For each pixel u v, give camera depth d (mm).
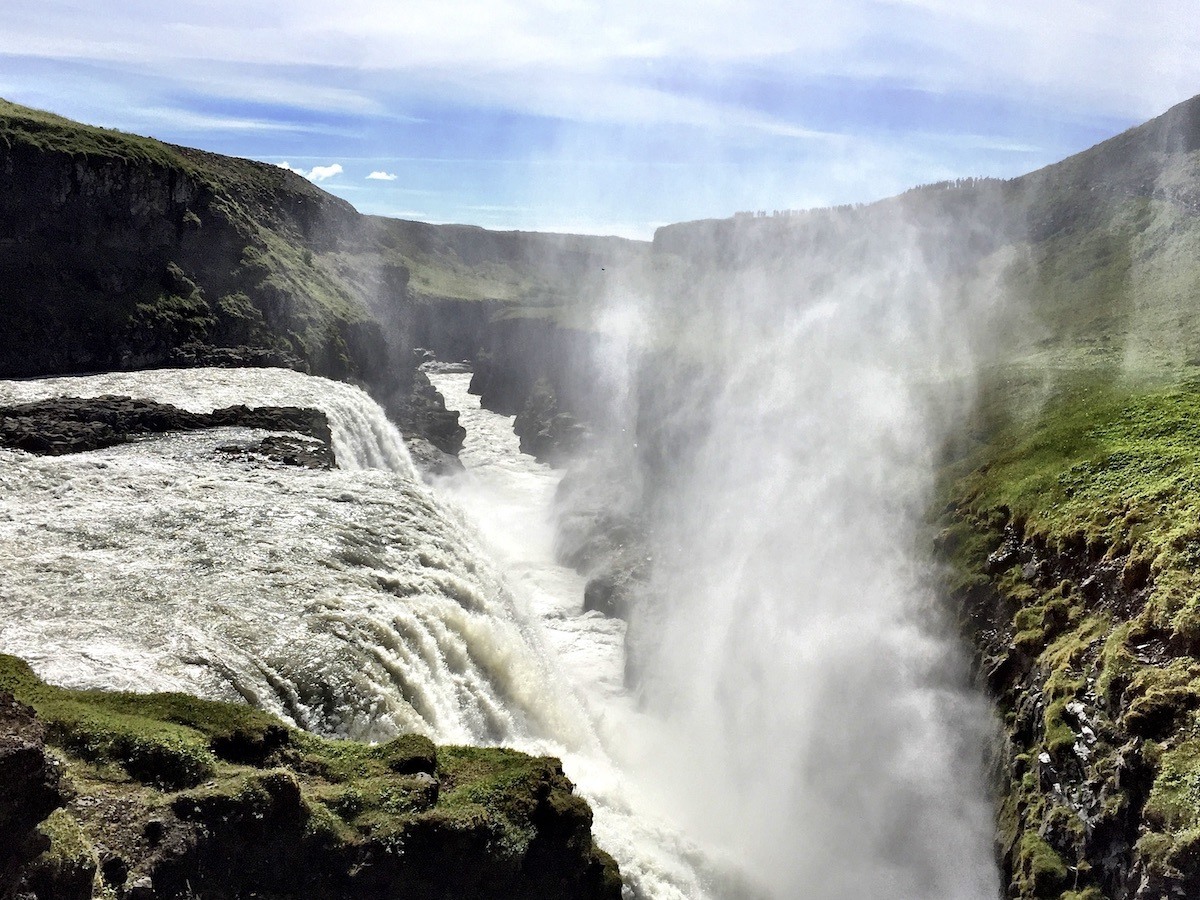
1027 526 36406
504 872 19266
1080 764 26531
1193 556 27625
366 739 23625
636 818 30156
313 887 17094
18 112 75500
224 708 19828
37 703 18219
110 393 58562
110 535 31891
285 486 40344
